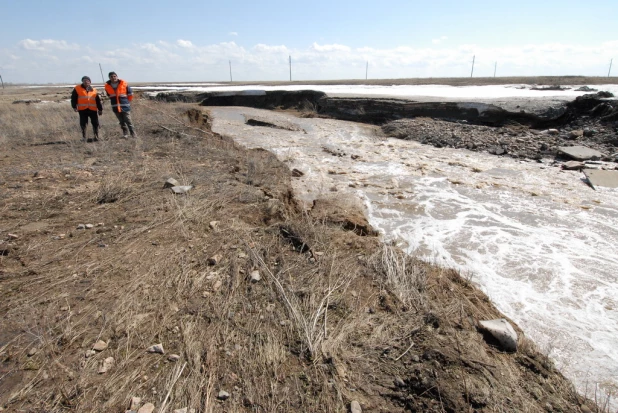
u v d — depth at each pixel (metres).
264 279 3.52
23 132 10.66
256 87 31.75
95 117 9.41
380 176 8.18
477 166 8.77
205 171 6.80
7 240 4.10
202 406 2.22
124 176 6.34
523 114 11.52
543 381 2.65
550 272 4.36
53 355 2.52
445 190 7.23
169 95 25.75
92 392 2.27
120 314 2.96
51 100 24.30
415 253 4.82
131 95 9.70
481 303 3.61
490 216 6.00
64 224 4.57
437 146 11.02
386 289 3.50
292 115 19.08
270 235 4.36
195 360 2.54
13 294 3.17
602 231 5.39
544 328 3.42
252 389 2.35
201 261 3.77
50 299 3.12
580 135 9.88
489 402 2.34
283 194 6.14
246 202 5.34
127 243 4.08
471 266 4.49
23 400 2.20
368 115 15.81
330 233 4.59
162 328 2.84
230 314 3.02
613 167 7.98
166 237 4.22
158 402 2.23
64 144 9.28
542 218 5.87
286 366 2.54
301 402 2.28
